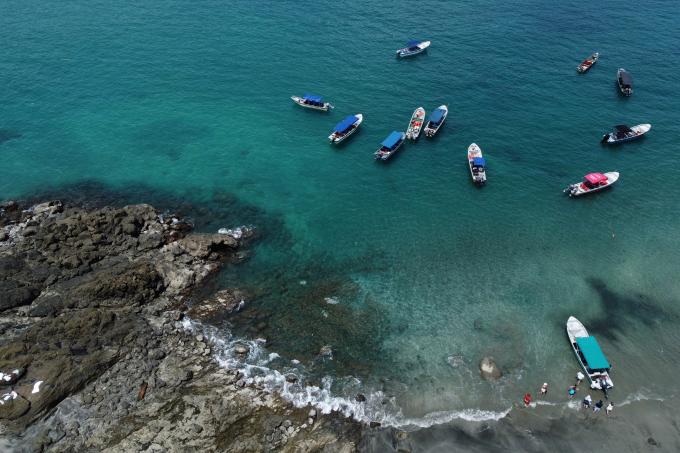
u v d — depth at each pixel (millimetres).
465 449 44531
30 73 104125
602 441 45438
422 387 50062
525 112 94000
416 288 61812
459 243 68562
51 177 78562
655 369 52156
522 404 48625
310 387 49312
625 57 110438
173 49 113688
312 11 130500
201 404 46281
